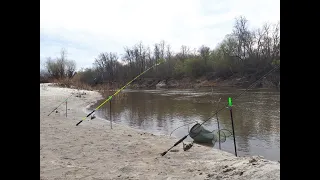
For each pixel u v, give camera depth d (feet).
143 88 183.32
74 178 13.35
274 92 82.89
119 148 21.18
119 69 207.41
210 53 193.67
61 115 44.34
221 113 45.21
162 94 107.14
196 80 183.42
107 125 35.86
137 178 13.23
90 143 22.91
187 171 14.32
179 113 48.39
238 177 11.37
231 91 106.01
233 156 18.74
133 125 37.27
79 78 149.38
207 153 19.40
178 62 205.46
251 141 25.08
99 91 111.24
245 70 144.05
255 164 12.73
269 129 31.01
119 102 75.41
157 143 23.45
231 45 159.74
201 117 42.37
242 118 39.34
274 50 117.60
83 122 37.22
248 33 150.30
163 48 216.33
